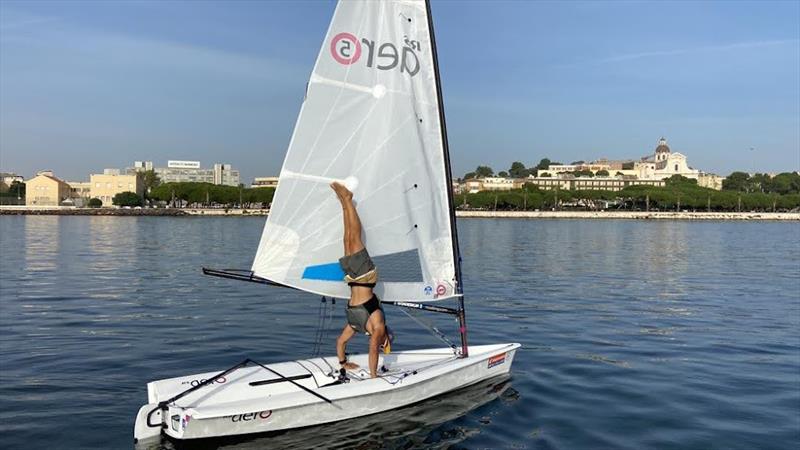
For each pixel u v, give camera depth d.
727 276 33.53
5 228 74.81
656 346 15.60
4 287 24.14
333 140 9.73
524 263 40.06
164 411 8.34
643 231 94.38
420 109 10.31
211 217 139.62
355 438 8.68
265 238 9.59
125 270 31.34
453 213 10.79
